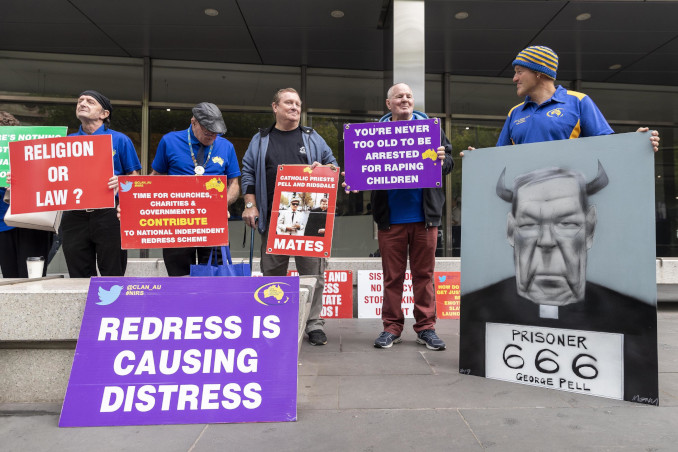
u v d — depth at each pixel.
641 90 9.36
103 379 2.03
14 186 2.53
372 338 3.61
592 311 2.31
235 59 8.25
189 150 3.04
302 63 8.41
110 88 8.14
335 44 7.63
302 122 8.52
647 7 6.35
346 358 2.97
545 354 2.42
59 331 2.17
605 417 1.98
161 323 2.15
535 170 2.55
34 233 3.43
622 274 2.25
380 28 7.09
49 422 1.98
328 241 2.96
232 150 3.23
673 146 9.38
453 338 3.58
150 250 7.72
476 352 2.62
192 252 3.08
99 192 2.50
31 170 2.53
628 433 1.81
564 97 2.66
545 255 2.47
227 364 2.07
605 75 8.91
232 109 8.36
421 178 3.04
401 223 3.23
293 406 1.99
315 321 3.45
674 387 2.39
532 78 2.69
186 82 8.30
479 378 2.56
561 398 2.23
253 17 6.75
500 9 6.45
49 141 2.52
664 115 9.38
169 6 6.42
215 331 2.14
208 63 8.35
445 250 8.62
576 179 2.42
